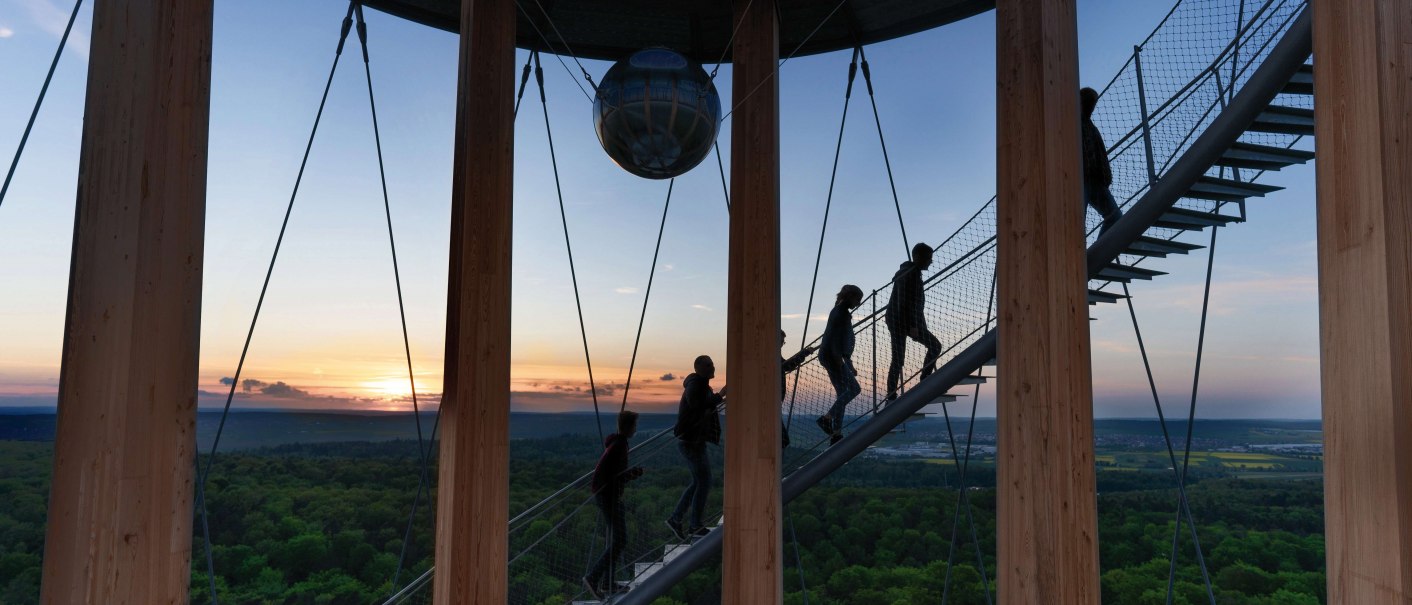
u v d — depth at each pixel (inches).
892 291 343.0
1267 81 269.0
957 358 320.2
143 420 130.0
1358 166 104.7
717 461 366.0
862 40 357.7
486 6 265.7
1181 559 1113.4
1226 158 304.3
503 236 261.6
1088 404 179.2
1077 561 173.0
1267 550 1084.5
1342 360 106.0
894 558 1205.1
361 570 1159.6
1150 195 298.4
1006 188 190.9
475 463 247.8
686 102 213.8
